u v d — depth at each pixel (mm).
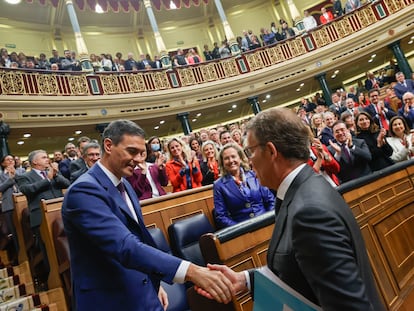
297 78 11039
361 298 737
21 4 10977
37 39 11727
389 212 2352
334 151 3258
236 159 2709
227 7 14203
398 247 2215
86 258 1303
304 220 833
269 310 955
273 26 12742
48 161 3676
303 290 872
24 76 8148
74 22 10086
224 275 1180
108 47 13039
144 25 13641
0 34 11023
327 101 10742
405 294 1975
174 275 1155
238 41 12328
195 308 1710
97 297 1259
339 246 791
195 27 14188
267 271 974
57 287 2797
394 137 3826
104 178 1417
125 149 1407
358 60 10953
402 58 10273
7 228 4273
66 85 8789
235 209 2627
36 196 3371
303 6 13867
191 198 3084
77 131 9070
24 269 3602
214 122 12234
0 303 3107
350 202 2113
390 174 2609
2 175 4582
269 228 1737
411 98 4996
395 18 10312
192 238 2479
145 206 2771
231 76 11000
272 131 1020
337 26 10984
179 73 10648
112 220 1249
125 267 1201
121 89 9672
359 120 3502
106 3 11398
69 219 1289
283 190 1014
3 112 7559
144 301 1312
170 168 3594
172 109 10227
